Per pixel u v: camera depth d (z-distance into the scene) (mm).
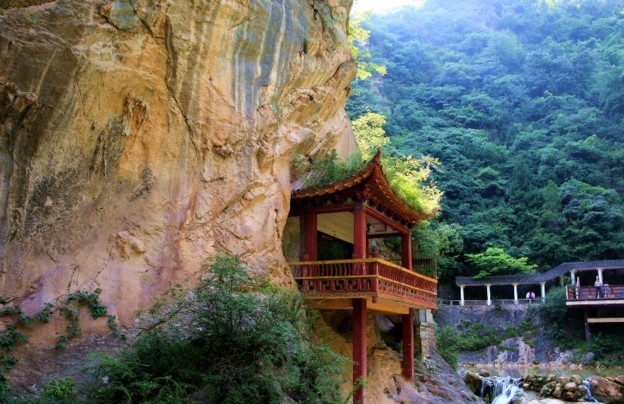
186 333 9047
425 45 92562
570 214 51938
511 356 36781
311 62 14086
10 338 8078
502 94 78125
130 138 10172
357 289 11984
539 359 36438
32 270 8727
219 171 11500
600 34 90312
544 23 97188
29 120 8781
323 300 12727
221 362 8156
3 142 8656
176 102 10719
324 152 15812
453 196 57469
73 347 8617
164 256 10344
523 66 82875
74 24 8984
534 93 79562
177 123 10789
